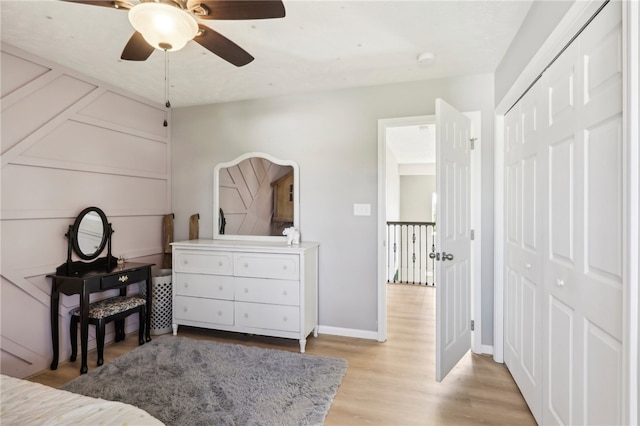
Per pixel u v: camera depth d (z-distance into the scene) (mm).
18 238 2434
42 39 2275
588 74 1300
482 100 2811
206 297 3123
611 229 1141
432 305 4164
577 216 1384
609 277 1154
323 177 3268
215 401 2055
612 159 1135
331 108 3240
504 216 2586
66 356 2734
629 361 966
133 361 2609
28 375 2463
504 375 2424
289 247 2922
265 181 3459
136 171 3375
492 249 2758
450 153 2355
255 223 3484
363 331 3137
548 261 1691
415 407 2029
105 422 990
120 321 3092
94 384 2271
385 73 2832
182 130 3777
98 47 2385
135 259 3377
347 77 2922
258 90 3250
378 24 2094
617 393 1101
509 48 2359
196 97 3451
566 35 1438
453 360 2406
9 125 2367
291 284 2873
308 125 3312
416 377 2395
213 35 1711
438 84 2928
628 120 963
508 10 1943
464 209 2621
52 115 2623
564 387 1507
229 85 3115
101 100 3002
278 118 3418
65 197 2736
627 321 974
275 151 3432
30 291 2492
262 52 2463
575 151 1403
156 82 3045
